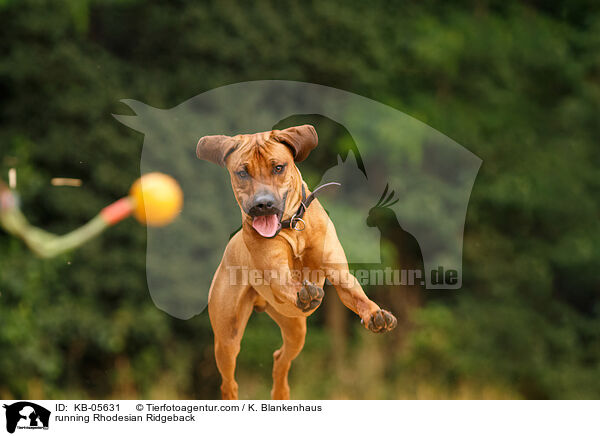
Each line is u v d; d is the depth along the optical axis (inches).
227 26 350.9
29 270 478.0
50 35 502.3
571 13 729.0
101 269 487.5
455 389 544.1
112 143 458.3
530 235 645.3
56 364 484.7
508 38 647.8
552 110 688.4
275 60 275.4
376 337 538.6
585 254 647.8
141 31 462.6
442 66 509.0
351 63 262.5
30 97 498.0
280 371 190.7
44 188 479.8
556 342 624.7
